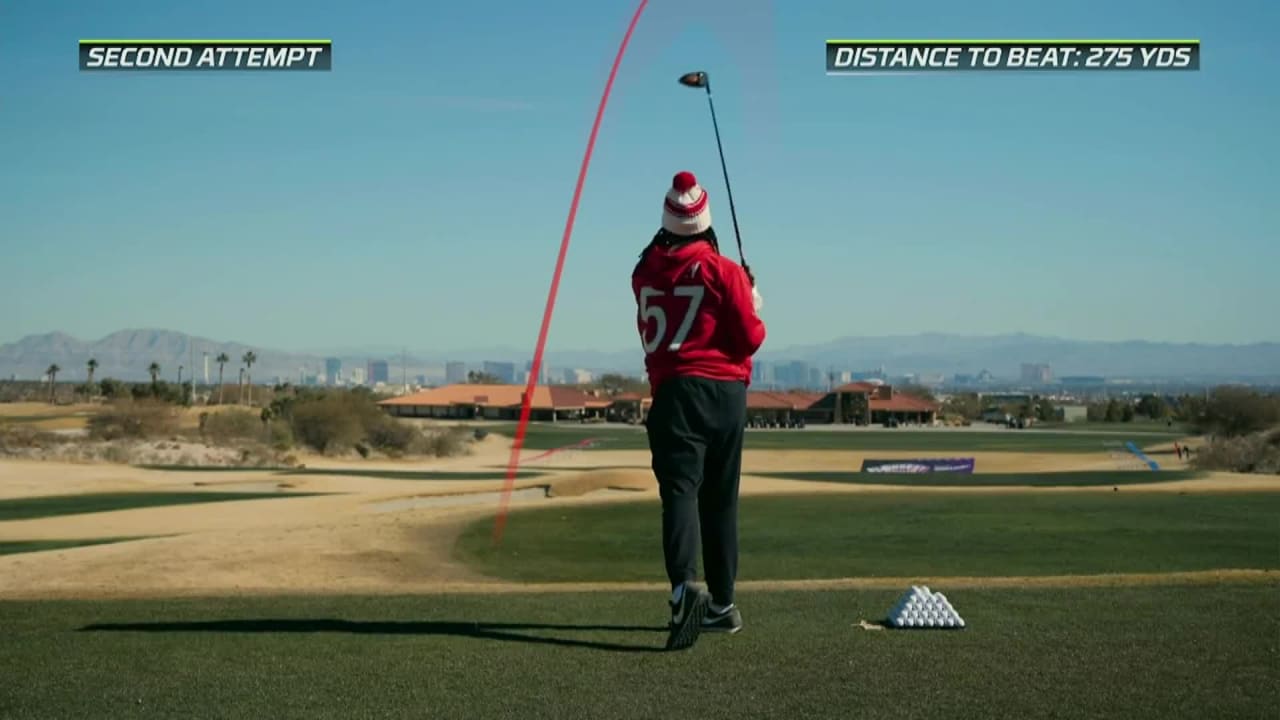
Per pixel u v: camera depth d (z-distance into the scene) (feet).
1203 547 73.46
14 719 13.92
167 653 17.84
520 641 18.81
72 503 119.55
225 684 15.70
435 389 559.38
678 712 14.17
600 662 17.04
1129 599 23.07
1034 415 636.48
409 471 205.98
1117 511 94.68
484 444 315.17
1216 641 18.42
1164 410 646.33
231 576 54.80
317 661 17.21
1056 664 16.71
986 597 23.43
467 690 15.33
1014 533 82.53
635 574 64.28
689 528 18.15
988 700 14.67
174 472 187.21
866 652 17.62
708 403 18.30
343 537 69.26
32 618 21.49
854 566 68.85
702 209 18.48
